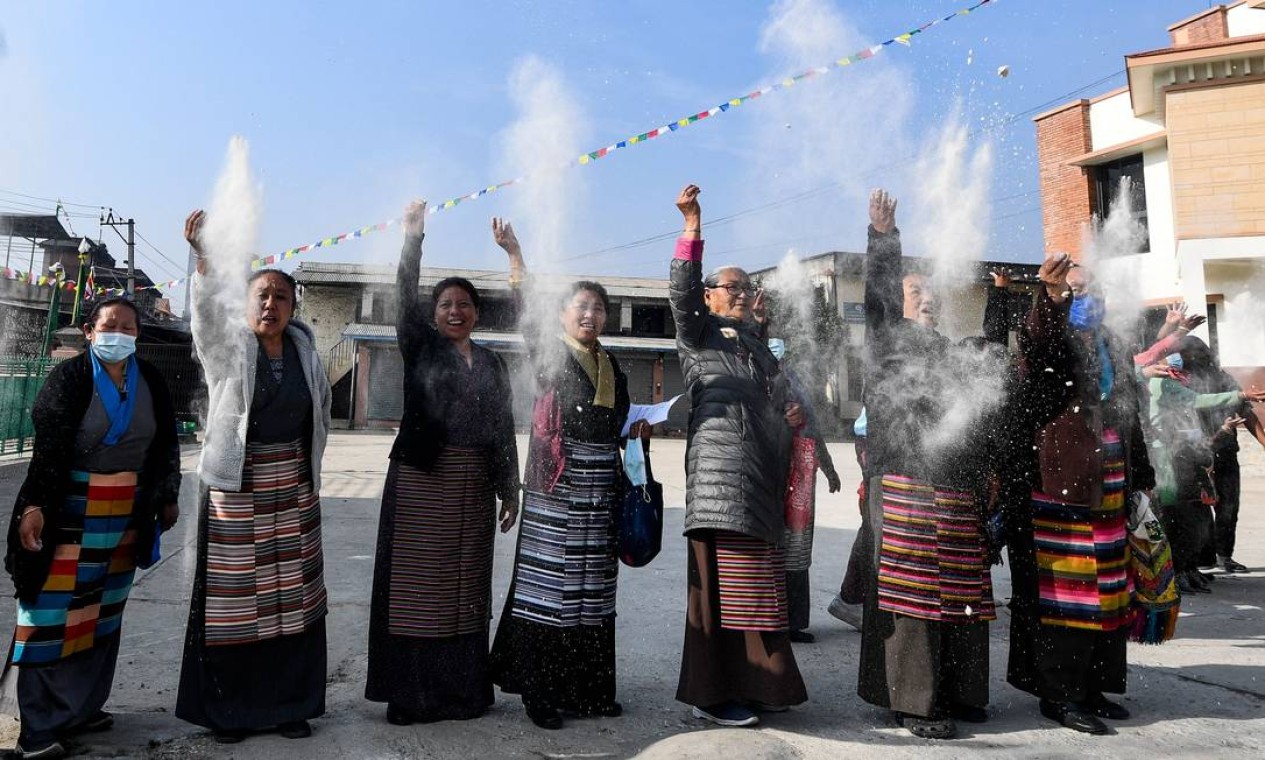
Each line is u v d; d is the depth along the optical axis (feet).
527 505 10.11
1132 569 11.00
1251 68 39.93
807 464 10.79
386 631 9.73
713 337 10.48
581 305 10.35
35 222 85.15
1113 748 9.20
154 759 8.57
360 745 9.00
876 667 9.82
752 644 9.70
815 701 10.80
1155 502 11.53
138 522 9.46
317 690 9.49
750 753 8.78
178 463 9.88
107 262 98.84
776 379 10.59
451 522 9.86
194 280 9.27
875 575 9.95
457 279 10.40
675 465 48.19
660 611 15.20
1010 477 10.30
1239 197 39.86
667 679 11.64
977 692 9.71
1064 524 9.98
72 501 8.95
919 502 9.72
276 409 9.37
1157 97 42.93
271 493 9.34
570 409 10.09
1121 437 10.35
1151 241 45.37
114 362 9.25
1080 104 49.34
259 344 9.46
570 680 9.91
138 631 13.17
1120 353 10.92
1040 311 10.02
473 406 10.04
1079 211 49.03
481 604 10.14
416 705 9.63
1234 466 19.43
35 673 8.70
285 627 9.26
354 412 78.18
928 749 9.12
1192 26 48.14
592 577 10.05
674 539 23.20
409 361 10.12
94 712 9.23
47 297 76.43
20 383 42.34
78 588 8.89
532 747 9.05
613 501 10.36
